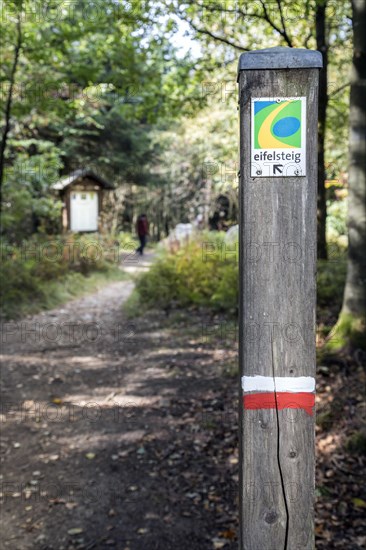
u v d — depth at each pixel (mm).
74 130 13680
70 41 7695
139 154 17047
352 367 4949
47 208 11102
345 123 8797
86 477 3727
